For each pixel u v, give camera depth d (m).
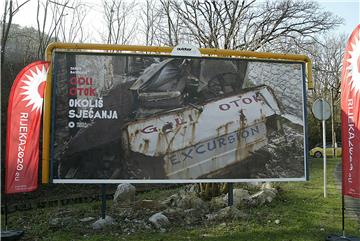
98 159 8.51
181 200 10.19
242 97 9.07
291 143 9.16
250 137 9.02
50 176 8.32
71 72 8.55
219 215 9.06
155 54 8.83
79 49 8.73
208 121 8.90
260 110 9.11
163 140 8.73
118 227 8.41
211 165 8.84
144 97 8.73
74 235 7.89
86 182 8.45
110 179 8.51
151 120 8.72
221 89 9.02
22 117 8.08
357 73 7.33
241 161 8.94
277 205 10.72
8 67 20.16
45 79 8.37
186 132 8.81
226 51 9.09
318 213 9.88
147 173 8.62
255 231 8.10
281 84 9.24
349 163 7.45
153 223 8.48
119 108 8.63
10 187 7.90
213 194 11.27
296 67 9.31
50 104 8.40
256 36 17.66
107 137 8.55
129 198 12.13
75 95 8.52
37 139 8.17
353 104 7.39
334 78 40.69
